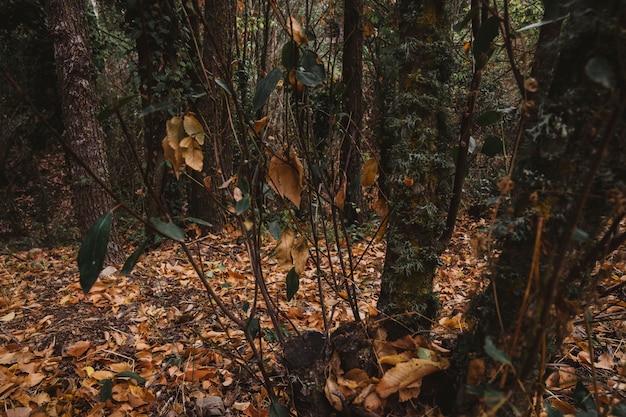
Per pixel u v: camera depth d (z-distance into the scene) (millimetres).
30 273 4223
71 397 2051
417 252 1414
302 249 1254
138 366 2348
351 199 5461
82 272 845
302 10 4828
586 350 1982
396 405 1153
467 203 4555
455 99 1555
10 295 3570
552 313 861
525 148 941
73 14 3971
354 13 4527
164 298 3270
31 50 6555
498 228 923
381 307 1513
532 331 817
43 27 6414
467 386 885
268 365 2170
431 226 1402
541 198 869
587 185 688
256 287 1237
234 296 3227
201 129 1061
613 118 647
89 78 4121
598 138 789
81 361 2416
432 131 1373
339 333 1362
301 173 1181
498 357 750
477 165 5172
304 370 1201
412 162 1369
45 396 2084
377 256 4148
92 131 4145
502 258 970
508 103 3393
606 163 802
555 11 834
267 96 1063
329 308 2879
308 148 1299
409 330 1419
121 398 2037
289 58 1105
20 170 8789
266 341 2389
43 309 3180
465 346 1082
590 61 670
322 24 4727
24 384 2168
